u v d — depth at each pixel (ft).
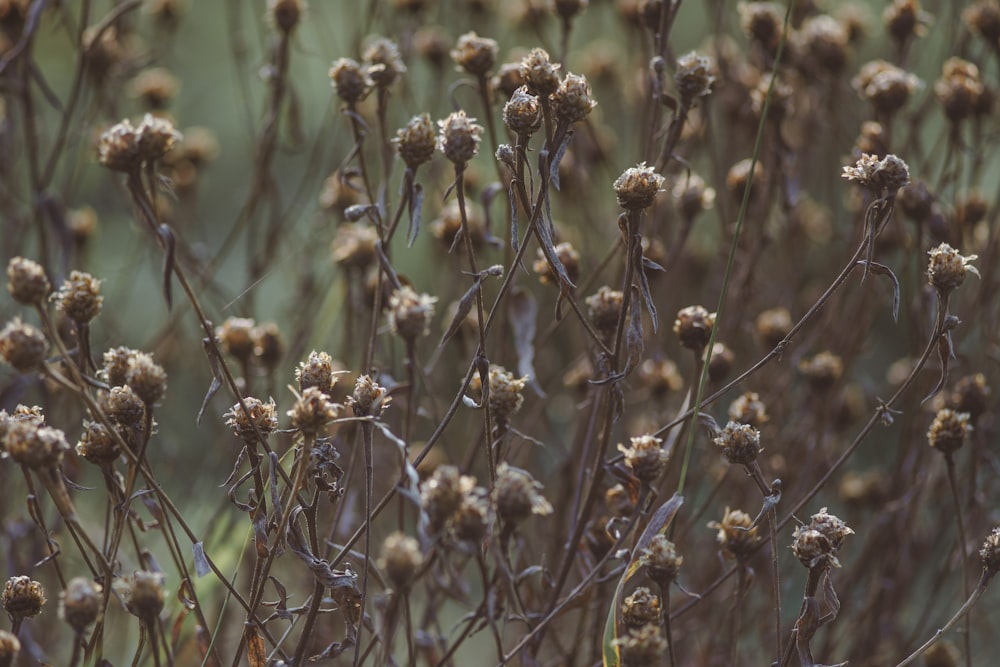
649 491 3.90
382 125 4.14
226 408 4.79
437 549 3.69
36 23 4.43
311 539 3.81
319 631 4.42
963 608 3.86
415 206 3.89
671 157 4.09
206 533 4.45
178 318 4.80
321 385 3.82
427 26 5.15
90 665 3.75
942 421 3.99
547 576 4.02
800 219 4.85
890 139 4.39
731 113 4.80
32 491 3.80
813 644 4.58
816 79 4.64
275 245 4.83
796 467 4.59
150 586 3.66
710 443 4.48
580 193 4.64
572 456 4.42
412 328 3.83
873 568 4.57
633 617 3.80
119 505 3.77
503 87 4.08
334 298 4.64
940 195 4.40
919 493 4.41
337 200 4.67
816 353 4.71
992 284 4.48
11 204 4.80
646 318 4.58
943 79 4.42
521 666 4.00
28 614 3.80
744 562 3.90
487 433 3.84
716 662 4.45
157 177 3.86
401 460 3.82
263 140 4.61
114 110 4.87
